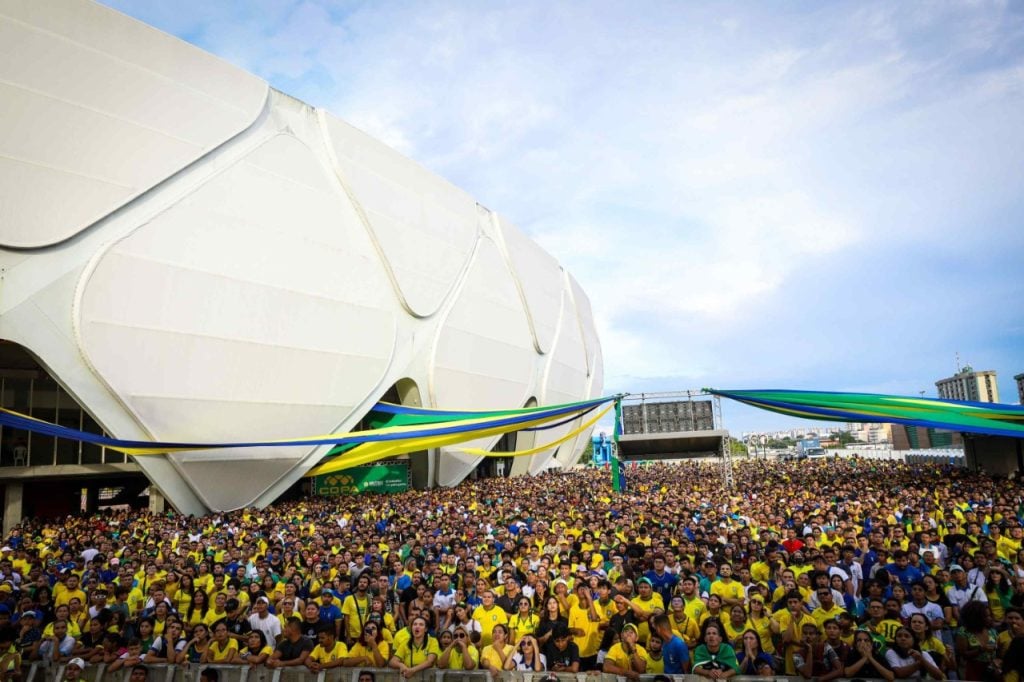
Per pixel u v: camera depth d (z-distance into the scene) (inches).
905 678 246.1
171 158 881.5
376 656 287.9
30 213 755.4
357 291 1152.2
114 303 817.5
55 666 309.1
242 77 991.6
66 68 786.8
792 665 279.0
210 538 663.8
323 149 1138.0
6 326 744.3
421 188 1375.5
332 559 482.9
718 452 1601.9
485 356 1541.6
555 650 289.3
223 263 928.9
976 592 319.3
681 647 271.3
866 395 985.5
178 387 884.0
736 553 432.1
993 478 1083.9
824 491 931.3
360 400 1162.6
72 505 1243.8
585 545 503.8
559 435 2103.8
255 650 304.5
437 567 383.6
